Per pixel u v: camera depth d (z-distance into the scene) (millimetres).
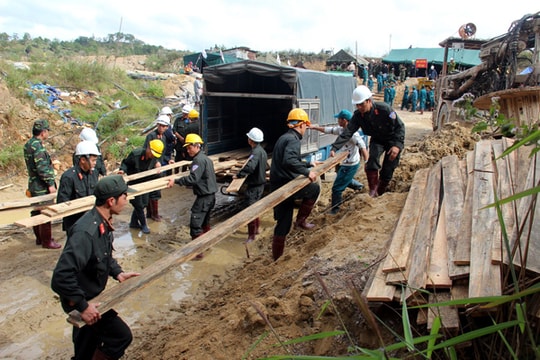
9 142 11062
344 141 6113
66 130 12500
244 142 10773
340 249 4031
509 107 6863
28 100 12695
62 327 4523
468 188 3818
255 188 6957
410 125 20625
